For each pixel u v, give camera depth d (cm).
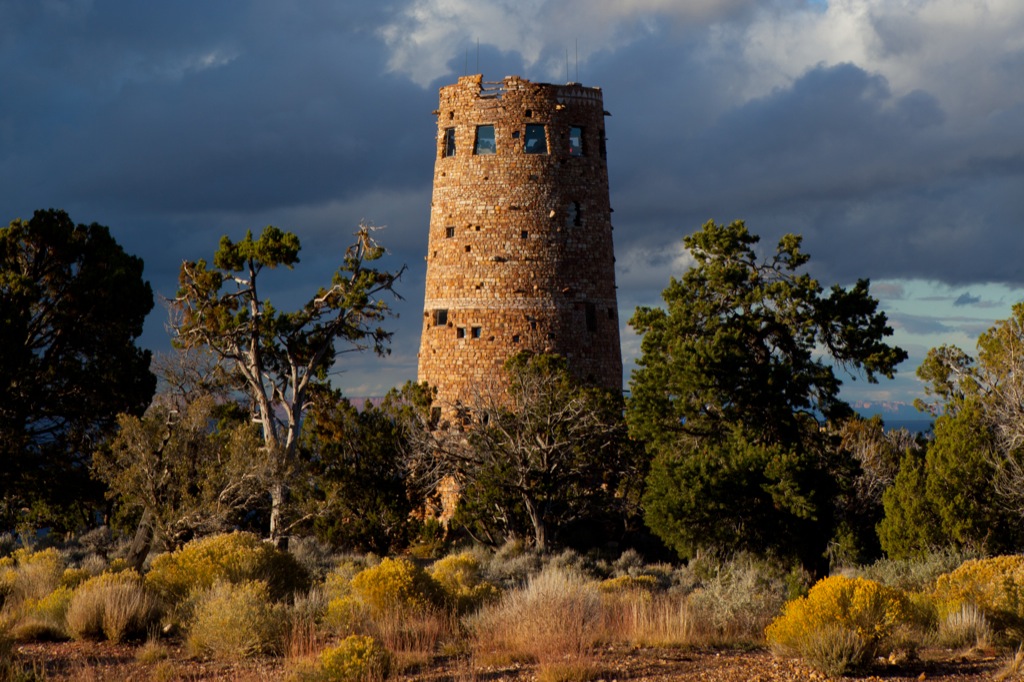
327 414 5556
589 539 5984
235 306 5278
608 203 6925
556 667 1753
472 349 6488
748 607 2262
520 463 5291
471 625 2212
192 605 2278
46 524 5953
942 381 5928
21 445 4738
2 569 3253
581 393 5541
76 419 4950
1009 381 4966
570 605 2166
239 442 4041
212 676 1839
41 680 1775
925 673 1720
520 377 5731
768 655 1902
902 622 1858
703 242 4775
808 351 4666
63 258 5006
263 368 5381
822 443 4656
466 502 5606
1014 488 4181
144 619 2225
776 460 4119
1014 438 4456
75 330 5000
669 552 5847
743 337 4625
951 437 4372
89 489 4956
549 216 6569
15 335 4641
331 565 4359
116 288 4950
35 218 4978
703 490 4138
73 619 2195
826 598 1850
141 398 5012
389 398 6084
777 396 4475
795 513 4019
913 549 4278
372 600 2331
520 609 2156
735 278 4662
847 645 1748
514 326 6481
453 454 5603
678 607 2286
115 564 3588
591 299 6656
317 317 5384
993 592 2102
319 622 2220
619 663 1847
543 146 6669
